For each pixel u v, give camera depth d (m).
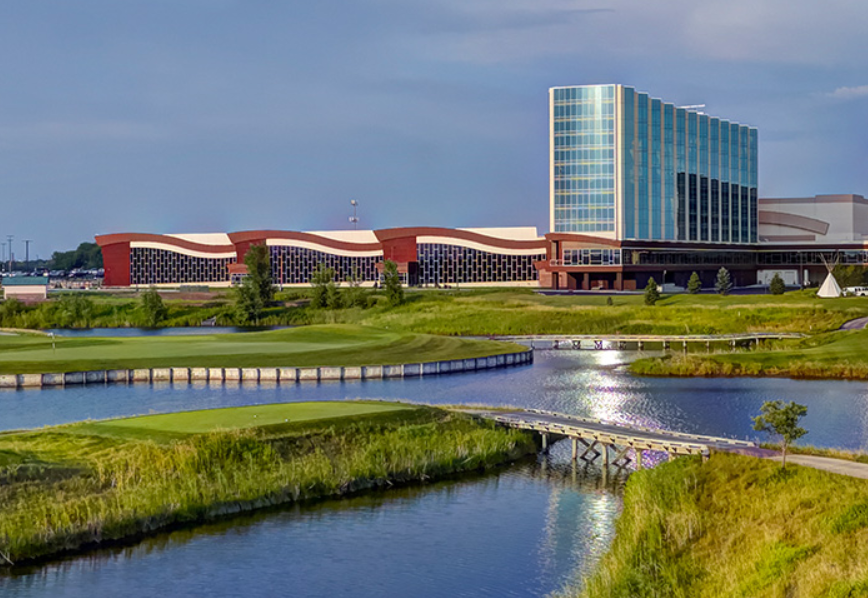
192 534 52.72
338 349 124.25
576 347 137.12
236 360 115.06
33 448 59.81
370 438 65.12
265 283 192.12
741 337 132.75
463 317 160.25
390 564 48.97
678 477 55.62
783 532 45.75
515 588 46.22
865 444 68.69
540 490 60.50
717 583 42.78
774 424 54.00
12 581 46.91
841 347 114.06
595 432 66.25
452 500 58.53
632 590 43.16
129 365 111.31
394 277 177.75
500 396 93.81
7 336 141.50
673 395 92.19
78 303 191.00
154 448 59.09
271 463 60.00
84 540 51.06
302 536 52.59
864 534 43.72
